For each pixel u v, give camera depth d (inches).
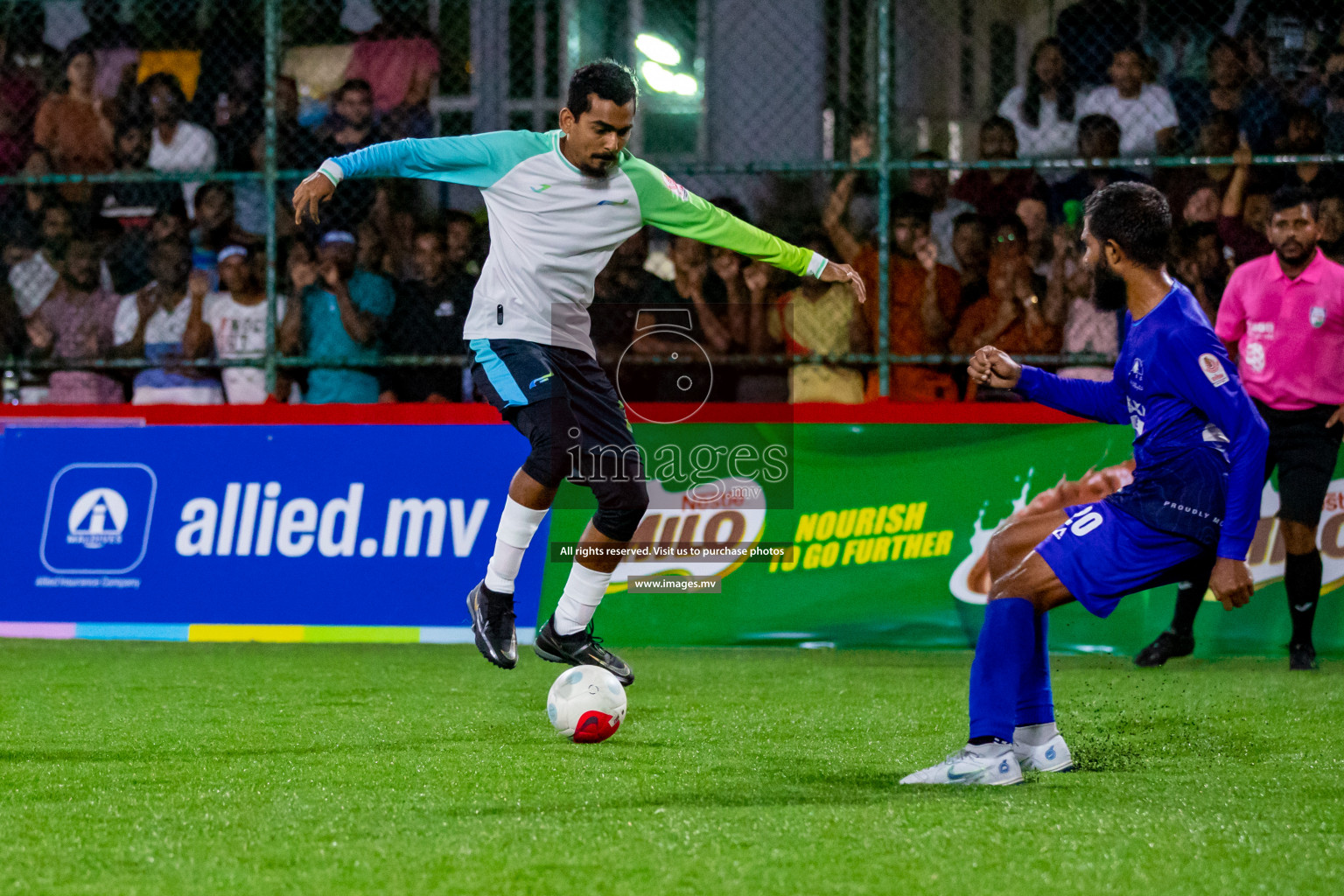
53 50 898.1
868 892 260.4
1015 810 329.7
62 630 741.9
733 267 762.2
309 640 717.9
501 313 466.6
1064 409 391.5
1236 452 345.4
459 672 619.2
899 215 768.3
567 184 459.8
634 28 970.1
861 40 964.6
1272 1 780.6
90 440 765.3
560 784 364.2
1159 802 341.4
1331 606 674.8
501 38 939.3
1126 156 802.2
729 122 979.9
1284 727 469.4
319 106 891.4
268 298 781.3
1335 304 634.2
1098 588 356.5
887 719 484.4
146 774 380.2
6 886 265.4
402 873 272.8
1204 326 353.1
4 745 430.0
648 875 271.3
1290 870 276.7
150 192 871.1
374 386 810.8
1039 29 946.1
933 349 767.1
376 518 729.0
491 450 727.7
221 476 748.0
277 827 313.3
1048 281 770.8
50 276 855.1
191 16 907.4
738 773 381.4
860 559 695.7
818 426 705.6
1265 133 782.5
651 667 634.8
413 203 842.8
